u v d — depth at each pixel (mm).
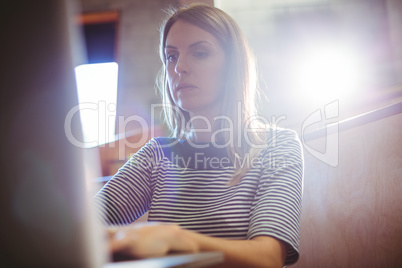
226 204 861
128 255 406
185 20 978
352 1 2539
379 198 1089
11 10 282
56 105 287
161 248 406
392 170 1063
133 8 3924
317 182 1229
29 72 284
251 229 716
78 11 311
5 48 281
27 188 282
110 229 519
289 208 746
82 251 283
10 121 282
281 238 681
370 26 2537
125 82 3830
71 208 284
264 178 849
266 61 2588
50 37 286
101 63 3912
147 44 3875
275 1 2660
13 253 280
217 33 974
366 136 1117
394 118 1062
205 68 968
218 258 360
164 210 924
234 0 2707
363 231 1119
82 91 2947
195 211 889
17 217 281
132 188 1014
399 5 2467
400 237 1043
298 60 2564
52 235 282
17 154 282
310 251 1233
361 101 1280
